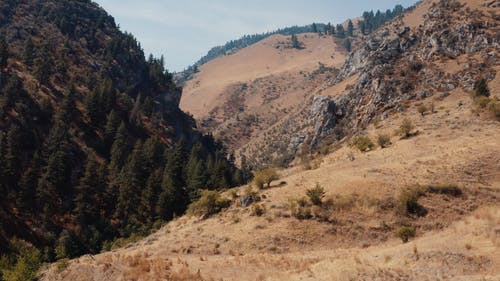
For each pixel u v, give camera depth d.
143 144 110.56
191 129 165.12
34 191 80.94
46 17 172.88
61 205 83.50
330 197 45.25
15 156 82.75
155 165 102.81
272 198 49.97
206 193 55.31
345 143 100.62
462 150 51.94
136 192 89.88
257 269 29.34
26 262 51.03
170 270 27.73
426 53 110.31
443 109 82.38
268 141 189.12
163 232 55.88
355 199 43.88
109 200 87.38
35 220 77.62
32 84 112.50
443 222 38.03
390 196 43.12
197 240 43.62
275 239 39.69
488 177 44.69
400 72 107.94
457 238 23.80
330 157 79.38
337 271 22.62
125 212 85.00
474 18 110.50
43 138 98.62
